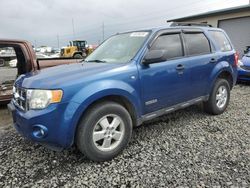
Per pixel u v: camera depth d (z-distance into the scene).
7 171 3.05
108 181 2.80
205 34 4.78
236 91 7.52
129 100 3.39
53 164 3.21
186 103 4.32
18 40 5.71
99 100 3.18
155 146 3.66
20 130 3.18
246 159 3.19
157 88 3.73
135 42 3.87
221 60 4.91
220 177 2.80
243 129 4.27
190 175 2.85
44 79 3.09
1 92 5.75
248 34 16.16
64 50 29.61
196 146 3.62
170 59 3.97
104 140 3.20
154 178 2.82
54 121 2.85
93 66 3.54
